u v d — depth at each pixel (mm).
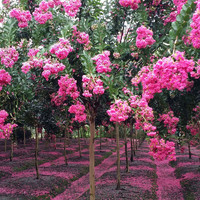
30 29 7426
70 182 10531
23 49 6375
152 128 4531
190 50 3922
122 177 10461
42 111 10359
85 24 6207
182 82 3146
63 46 4605
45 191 8578
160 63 3197
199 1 3287
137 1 5844
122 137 34531
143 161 14922
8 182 9672
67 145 23516
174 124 6211
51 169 12727
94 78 4543
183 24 3715
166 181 10359
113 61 6266
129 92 5312
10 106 6824
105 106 7980
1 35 6199
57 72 4766
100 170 13414
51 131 12781
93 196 5594
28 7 7523
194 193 7855
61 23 6773
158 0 6617
